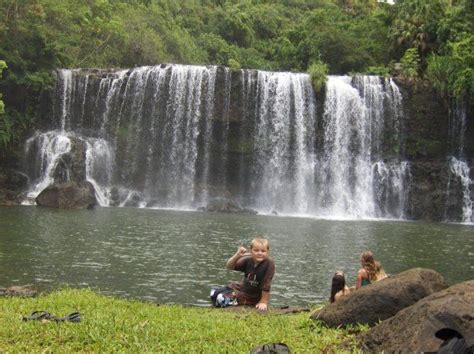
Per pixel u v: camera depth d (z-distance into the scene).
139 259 13.98
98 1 47.53
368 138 39.34
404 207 38.16
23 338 5.53
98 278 11.56
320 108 39.31
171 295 10.37
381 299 6.16
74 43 46.28
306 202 38.69
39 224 20.59
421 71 42.84
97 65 47.06
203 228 21.97
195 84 39.16
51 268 12.34
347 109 39.28
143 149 39.06
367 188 38.62
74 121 39.19
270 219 29.11
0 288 9.83
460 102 38.25
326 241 19.25
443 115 38.94
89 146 37.47
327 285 11.77
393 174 38.50
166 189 38.59
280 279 12.27
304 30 57.28
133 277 11.84
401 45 47.50
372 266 8.82
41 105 38.47
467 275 13.22
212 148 39.16
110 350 5.23
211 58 64.69
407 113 39.28
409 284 6.13
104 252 14.78
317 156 39.16
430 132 39.22
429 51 45.69
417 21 46.78
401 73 41.12
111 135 39.03
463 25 42.78
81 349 5.28
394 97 39.25
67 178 35.91
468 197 37.81
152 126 39.22
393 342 5.12
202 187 38.78
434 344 4.70
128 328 5.98
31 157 37.00
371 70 45.62
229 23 70.75
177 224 23.14
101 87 39.41
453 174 38.03
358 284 8.84
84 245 15.83
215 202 36.44
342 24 56.56
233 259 8.67
